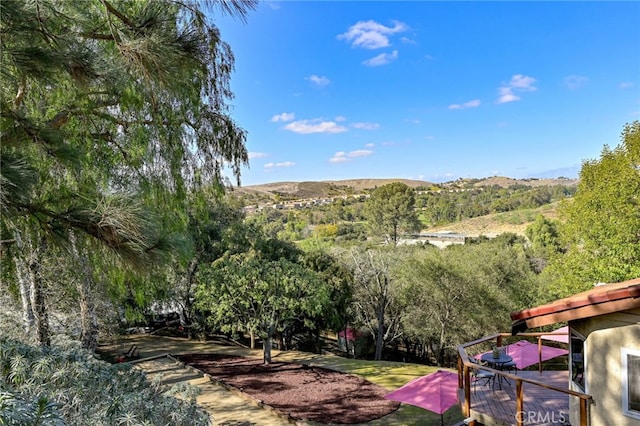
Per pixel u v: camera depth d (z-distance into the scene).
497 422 5.88
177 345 19.62
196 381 13.48
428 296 18.50
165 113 8.35
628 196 13.48
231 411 10.87
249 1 3.85
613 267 13.37
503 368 8.28
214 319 15.58
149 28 3.97
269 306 15.52
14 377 3.96
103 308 11.41
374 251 20.77
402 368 15.52
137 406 4.29
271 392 12.30
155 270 3.95
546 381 7.69
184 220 8.92
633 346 4.49
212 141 9.94
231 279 14.90
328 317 18.36
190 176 9.62
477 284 17.89
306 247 25.98
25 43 3.39
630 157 13.64
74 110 6.43
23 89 4.17
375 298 19.92
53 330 10.52
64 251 4.05
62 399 3.95
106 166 7.61
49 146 3.84
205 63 4.45
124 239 3.72
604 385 4.75
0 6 2.98
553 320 5.00
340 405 11.20
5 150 3.27
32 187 3.23
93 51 4.02
